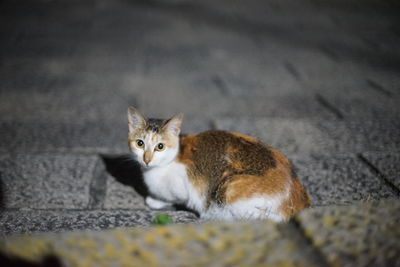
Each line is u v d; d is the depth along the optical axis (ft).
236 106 4.98
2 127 4.44
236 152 3.15
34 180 3.62
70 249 2.61
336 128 4.40
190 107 4.97
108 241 2.65
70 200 3.42
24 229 3.05
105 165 3.89
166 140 3.26
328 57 6.70
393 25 8.50
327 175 3.64
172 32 8.18
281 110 4.85
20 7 10.14
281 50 7.11
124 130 4.45
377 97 5.08
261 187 3.01
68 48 7.13
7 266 2.57
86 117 4.71
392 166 3.69
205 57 6.81
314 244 2.58
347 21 8.91
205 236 2.67
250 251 2.58
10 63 6.33
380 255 2.51
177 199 3.37
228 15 9.53
